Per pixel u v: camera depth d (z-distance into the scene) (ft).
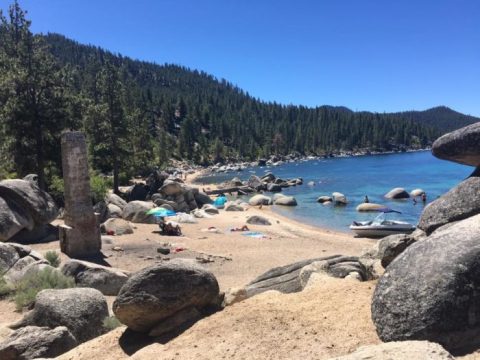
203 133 473.26
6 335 28.68
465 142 24.61
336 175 256.73
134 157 170.60
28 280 40.57
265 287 33.12
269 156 461.37
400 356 13.42
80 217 58.23
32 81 93.40
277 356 18.37
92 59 356.79
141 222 93.86
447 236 18.24
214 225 100.78
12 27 97.30
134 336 23.70
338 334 19.20
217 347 19.85
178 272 23.65
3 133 95.86
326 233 96.63
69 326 28.86
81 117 110.63
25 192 63.98
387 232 89.10
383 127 585.63
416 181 204.33
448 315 16.05
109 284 43.65
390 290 17.95
